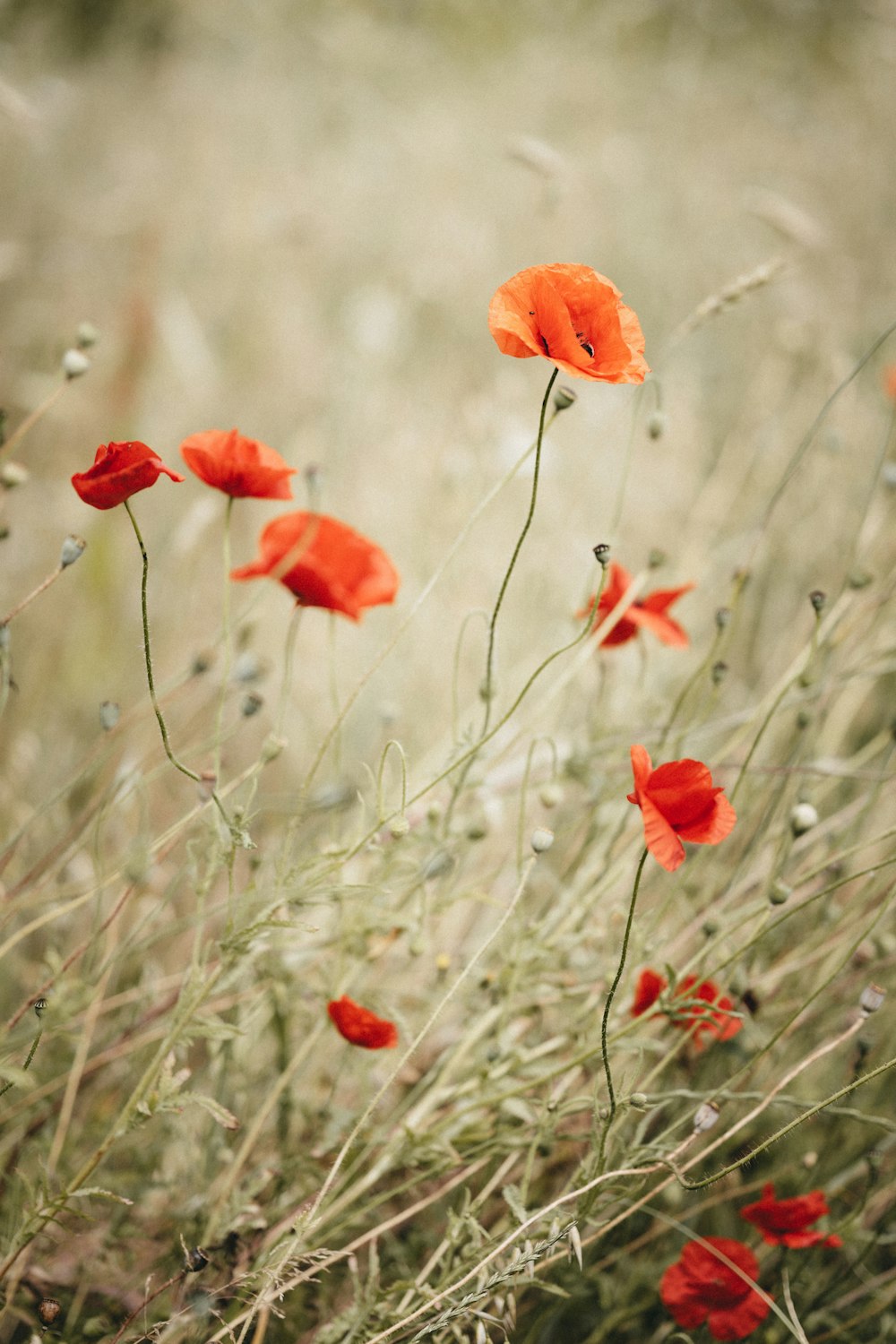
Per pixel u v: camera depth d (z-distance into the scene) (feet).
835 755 6.98
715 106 13.64
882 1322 5.99
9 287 9.32
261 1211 5.86
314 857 5.59
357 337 9.71
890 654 6.67
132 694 7.10
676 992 5.72
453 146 12.67
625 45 15.39
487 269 10.89
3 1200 5.95
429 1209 6.06
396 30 14.92
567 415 8.95
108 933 6.07
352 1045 5.89
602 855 6.19
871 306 10.32
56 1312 5.50
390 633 7.13
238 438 5.58
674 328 10.80
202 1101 5.48
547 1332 5.93
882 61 14.29
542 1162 6.02
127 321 8.22
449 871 6.05
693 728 6.14
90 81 13.16
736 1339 5.79
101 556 7.32
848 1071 6.23
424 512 7.34
